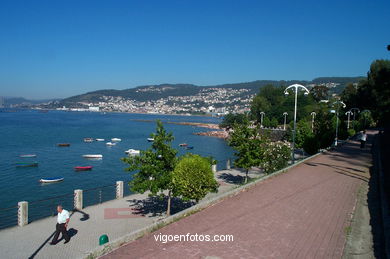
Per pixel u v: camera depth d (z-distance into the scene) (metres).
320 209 11.48
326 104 101.38
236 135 23.73
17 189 29.27
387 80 59.19
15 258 11.51
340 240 8.60
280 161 24.58
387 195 12.18
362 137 32.28
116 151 57.41
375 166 20.61
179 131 117.75
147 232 9.47
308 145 33.00
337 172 19.02
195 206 11.63
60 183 31.92
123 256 7.89
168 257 7.77
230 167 32.06
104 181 33.03
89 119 181.50
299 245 8.29
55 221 15.77
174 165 15.55
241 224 9.98
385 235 8.43
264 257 7.60
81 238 13.42
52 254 11.86
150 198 20.03
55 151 55.28
